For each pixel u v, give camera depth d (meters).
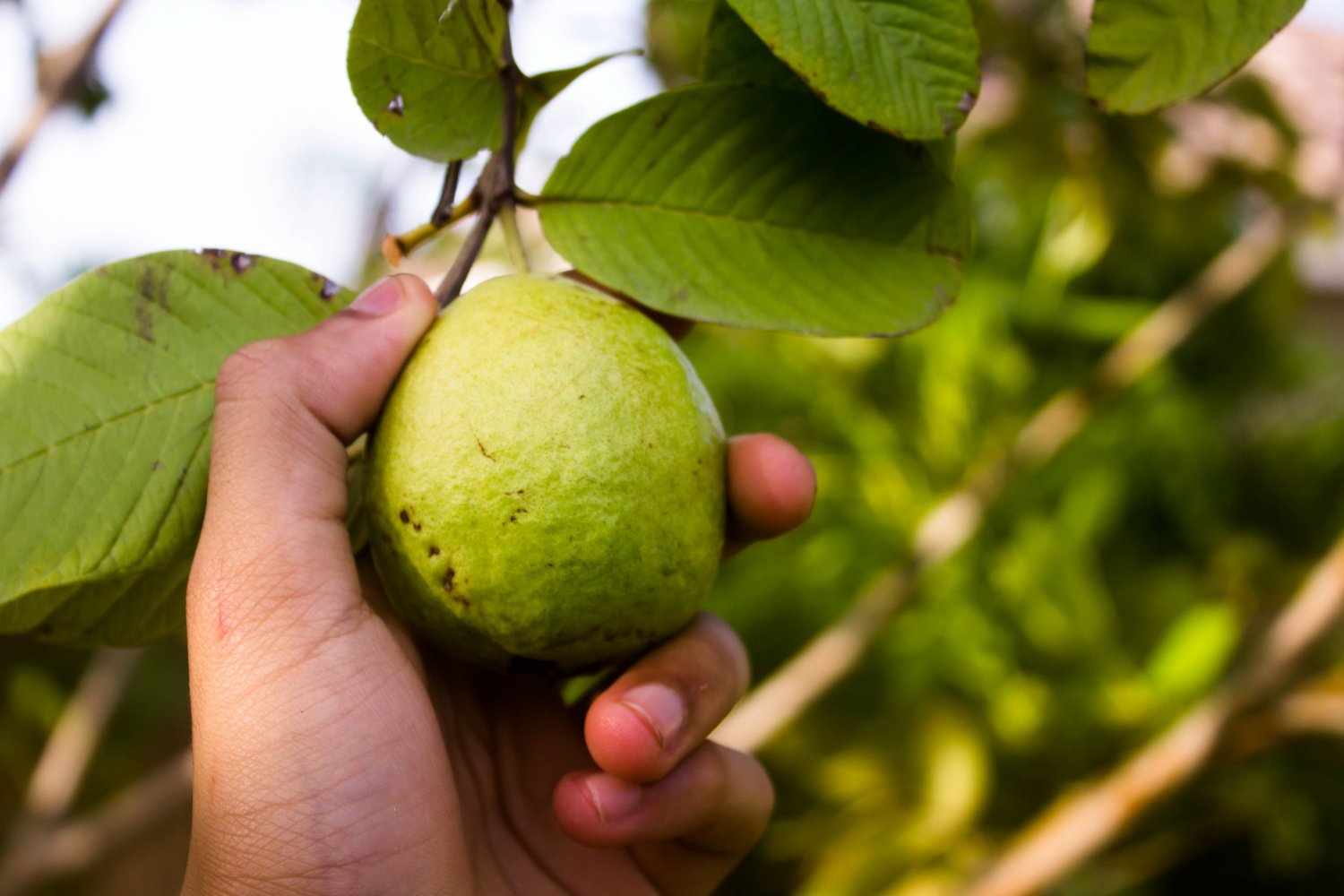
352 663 0.31
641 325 0.32
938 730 0.72
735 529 0.35
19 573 0.29
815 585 0.76
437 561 0.30
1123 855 0.74
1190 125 0.61
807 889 0.68
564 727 0.38
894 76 0.29
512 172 0.32
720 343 0.79
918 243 0.33
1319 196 0.62
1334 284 1.39
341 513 0.32
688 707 0.33
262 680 0.31
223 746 0.30
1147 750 0.61
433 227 0.32
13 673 0.85
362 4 0.29
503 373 0.30
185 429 0.31
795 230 0.33
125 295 0.31
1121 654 0.76
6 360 0.30
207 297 0.32
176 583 0.33
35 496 0.29
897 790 0.72
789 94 0.32
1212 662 0.69
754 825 0.37
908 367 0.78
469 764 0.37
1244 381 0.93
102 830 0.52
